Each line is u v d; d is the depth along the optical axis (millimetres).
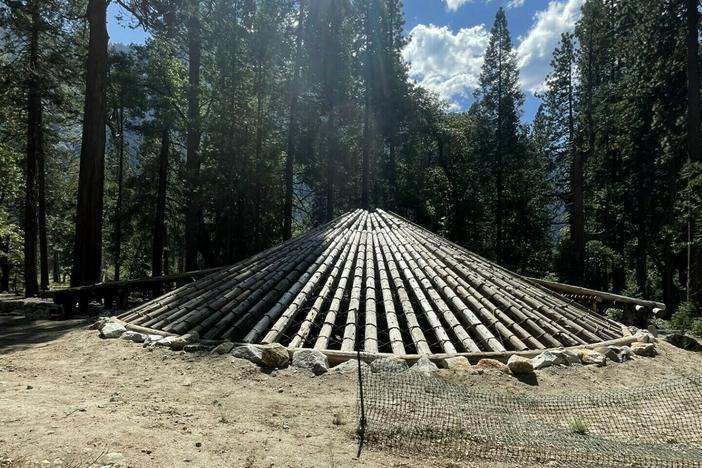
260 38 20844
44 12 17922
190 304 7988
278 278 8695
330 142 24516
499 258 28938
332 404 4543
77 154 27047
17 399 4242
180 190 19922
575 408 4723
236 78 20609
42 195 21969
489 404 4637
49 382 5000
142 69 19703
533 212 31781
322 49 23359
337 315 7500
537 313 7797
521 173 30922
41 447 3143
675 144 18188
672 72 17906
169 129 19328
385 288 8133
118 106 19250
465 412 4367
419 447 3664
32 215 19594
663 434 4125
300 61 22953
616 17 22016
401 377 5266
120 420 3812
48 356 6305
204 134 19984
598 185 29656
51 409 3982
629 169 25844
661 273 27609
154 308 8188
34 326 9633
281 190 22078
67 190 27453
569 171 30906
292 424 4039
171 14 16297
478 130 30516
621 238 27578
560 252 27641
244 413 4262
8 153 17469
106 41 14367
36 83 18188
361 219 12578
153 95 19641
